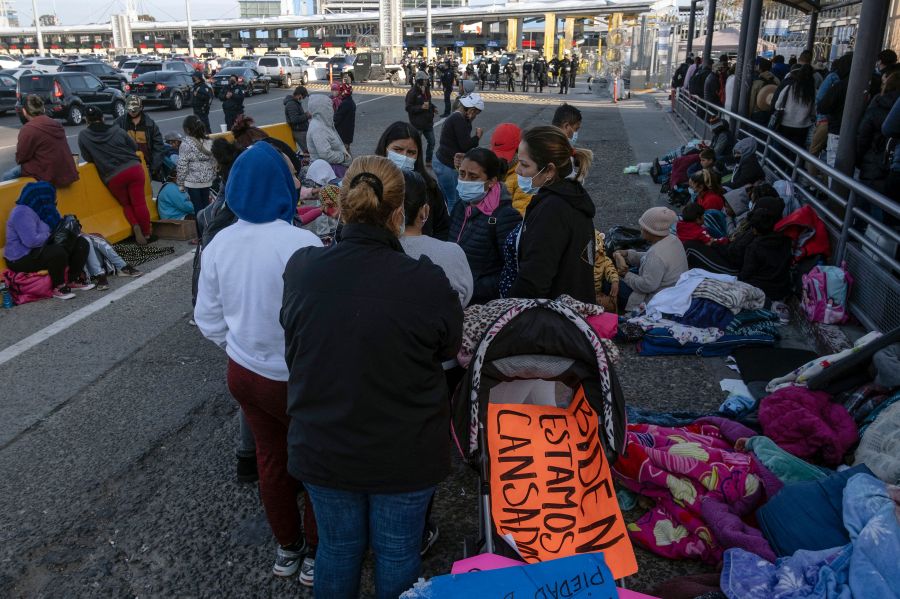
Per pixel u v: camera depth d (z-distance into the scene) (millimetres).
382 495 2080
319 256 2104
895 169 6098
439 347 2107
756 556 2520
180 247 8172
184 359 5109
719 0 27297
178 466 3758
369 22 123438
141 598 2830
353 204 2070
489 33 114438
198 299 2676
